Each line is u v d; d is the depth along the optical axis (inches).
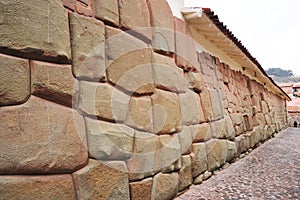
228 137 211.3
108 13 96.8
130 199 97.3
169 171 124.3
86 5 87.5
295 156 252.2
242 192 138.9
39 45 68.1
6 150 59.7
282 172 185.0
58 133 70.9
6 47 61.7
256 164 212.5
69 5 80.3
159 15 134.6
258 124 346.6
